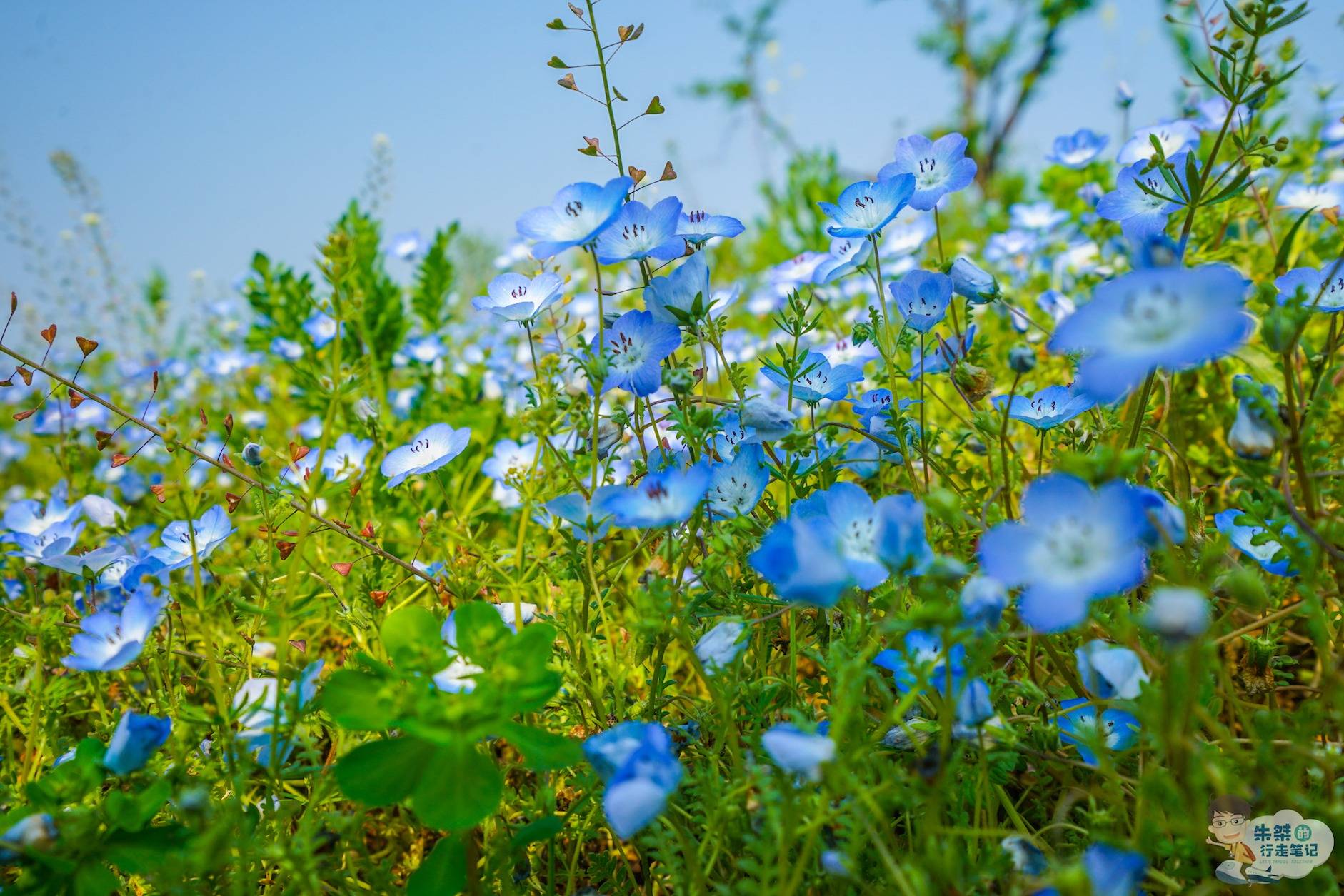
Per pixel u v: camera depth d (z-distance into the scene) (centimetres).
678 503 19
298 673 20
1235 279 15
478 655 18
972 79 168
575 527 22
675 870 17
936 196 26
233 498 25
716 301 23
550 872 21
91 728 29
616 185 22
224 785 22
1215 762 16
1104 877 15
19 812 18
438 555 32
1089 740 17
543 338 33
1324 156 38
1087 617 19
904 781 17
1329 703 17
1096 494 15
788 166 69
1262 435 18
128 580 24
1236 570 16
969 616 16
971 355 25
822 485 25
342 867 21
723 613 22
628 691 26
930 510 17
